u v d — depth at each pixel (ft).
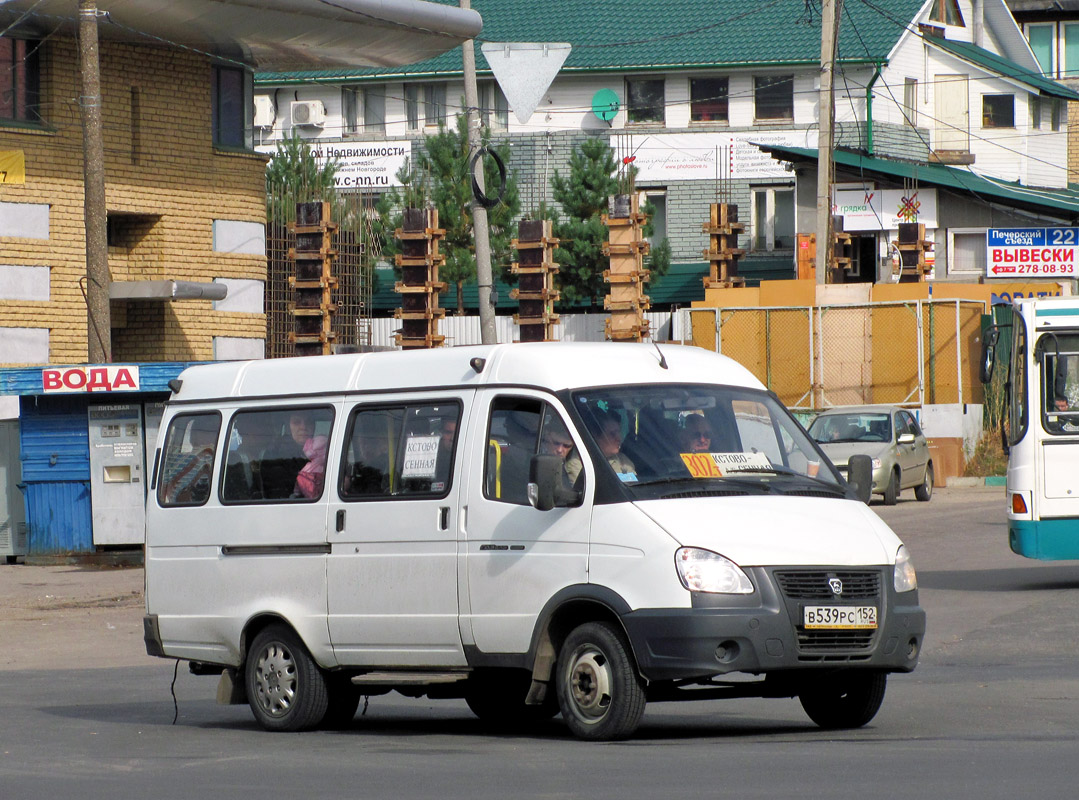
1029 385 184.14
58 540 246.88
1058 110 573.74
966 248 484.74
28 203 294.25
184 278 321.11
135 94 312.50
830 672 94.53
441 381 104.37
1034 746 90.38
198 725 115.65
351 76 561.84
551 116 554.05
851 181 491.31
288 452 111.14
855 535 95.35
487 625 98.63
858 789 75.56
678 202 545.44
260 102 565.53
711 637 89.45
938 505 310.45
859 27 535.19
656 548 91.76
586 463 95.96
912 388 378.94
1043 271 477.36
